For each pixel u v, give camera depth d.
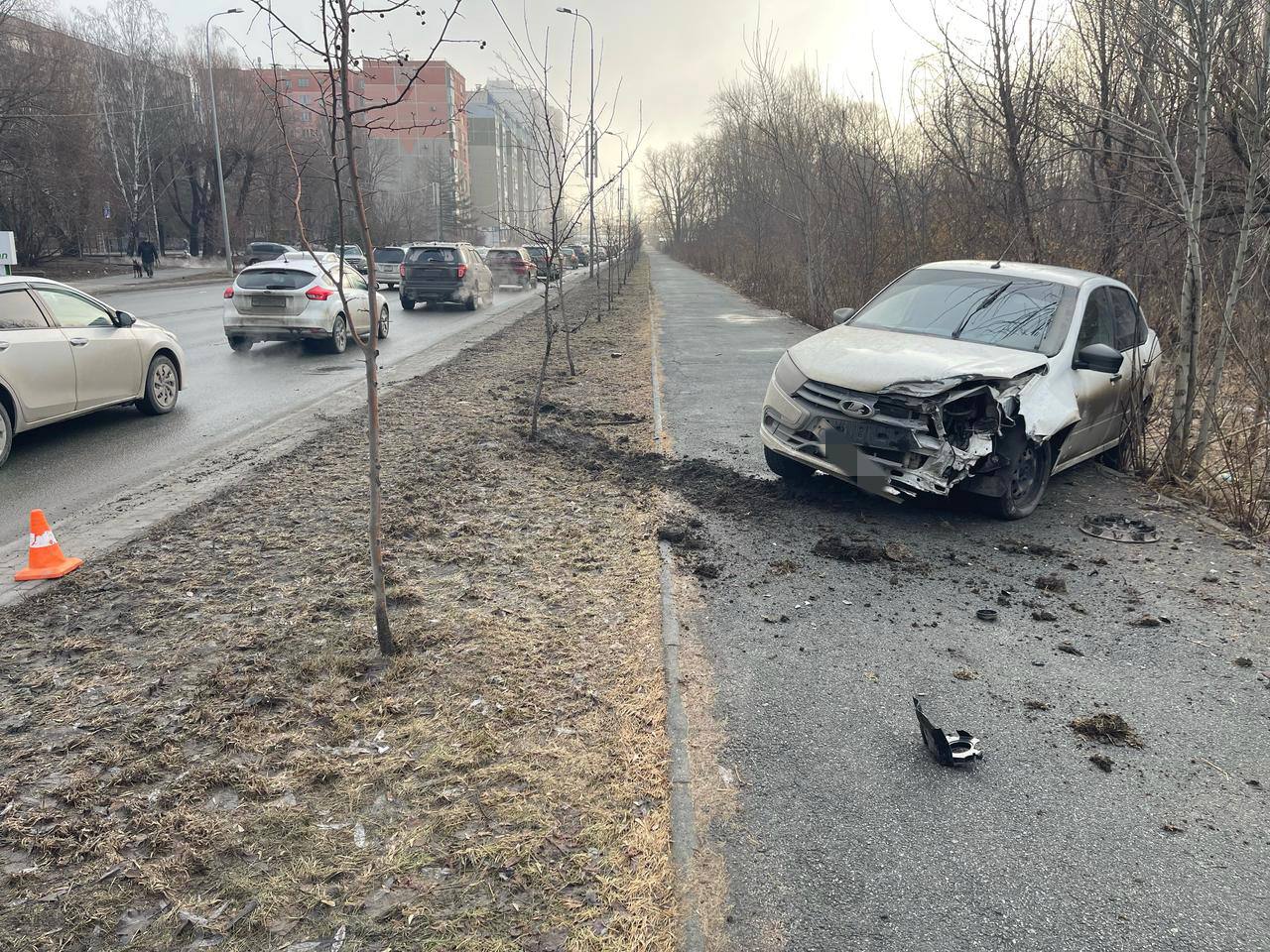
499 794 2.75
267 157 49.94
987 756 3.07
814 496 6.01
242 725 3.11
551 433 7.89
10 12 32.97
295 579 4.46
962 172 12.39
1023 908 2.36
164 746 2.99
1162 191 8.70
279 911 2.26
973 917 2.32
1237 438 6.89
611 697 3.36
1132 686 3.58
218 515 5.48
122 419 8.68
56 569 4.52
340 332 13.91
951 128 12.40
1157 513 5.88
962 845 2.61
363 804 2.70
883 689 3.51
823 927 2.27
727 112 28.84
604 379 11.12
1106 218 10.48
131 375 8.39
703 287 33.00
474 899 2.32
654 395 9.62
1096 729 3.22
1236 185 8.07
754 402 9.54
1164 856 2.58
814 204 18.39
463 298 22.17
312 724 3.14
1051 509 5.91
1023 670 3.69
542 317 20.44
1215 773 3.00
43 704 3.26
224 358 13.09
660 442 7.51
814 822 2.70
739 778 2.91
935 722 3.28
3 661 3.59
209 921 2.22
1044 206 11.20
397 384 10.65
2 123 32.62
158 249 50.88
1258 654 3.87
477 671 3.52
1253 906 2.38
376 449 3.50
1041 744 3.15
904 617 4.18
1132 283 9.86
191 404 9.53
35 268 37.34
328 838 2.54
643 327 18.03
